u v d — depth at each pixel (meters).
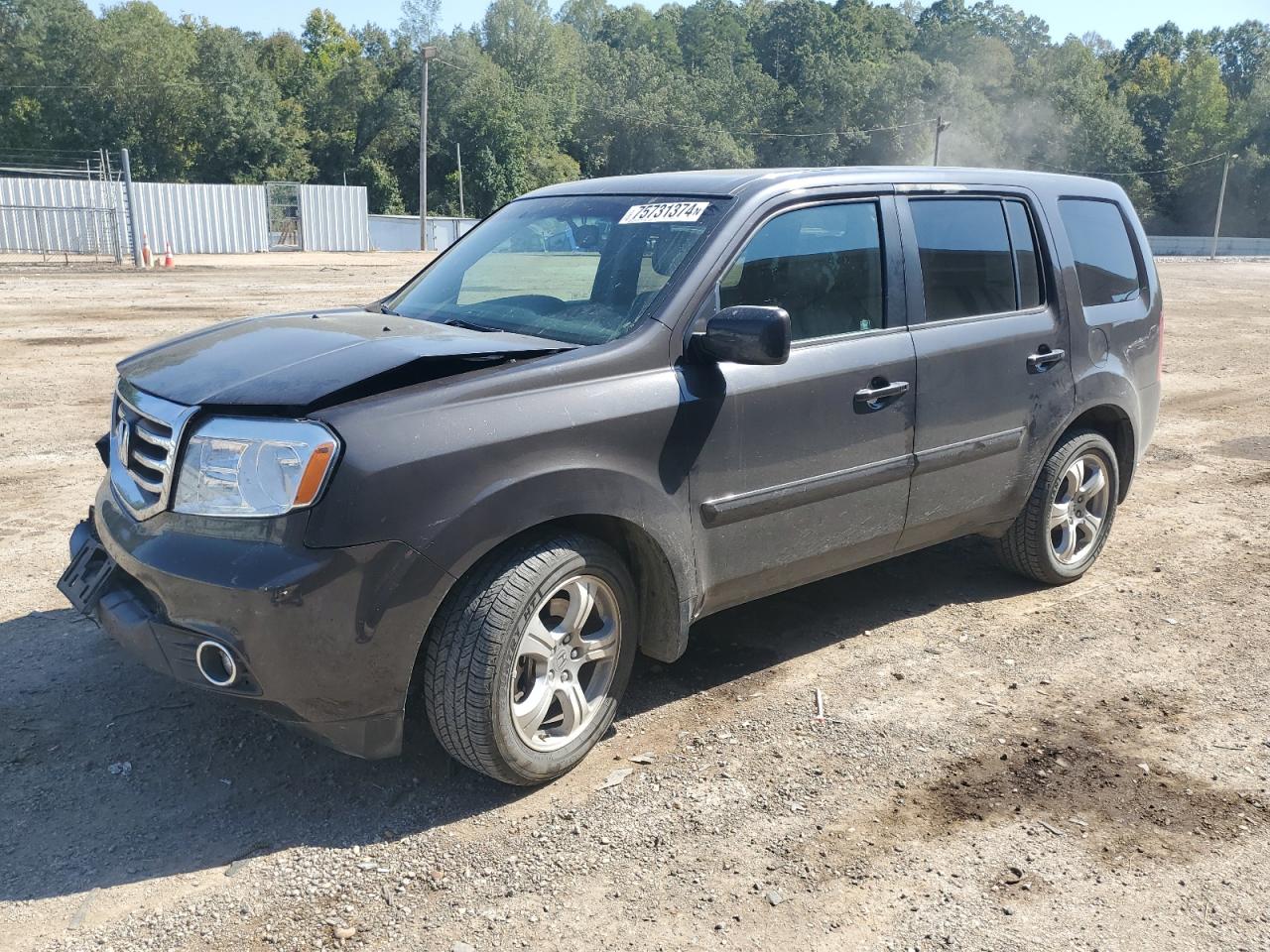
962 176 4.78
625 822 3.37
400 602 3.10
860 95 115.88
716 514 3.79
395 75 93.56
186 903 2.94
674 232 3.97
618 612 3.64
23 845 3.16
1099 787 3.64
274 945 2.79
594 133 107.38
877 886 3.10
